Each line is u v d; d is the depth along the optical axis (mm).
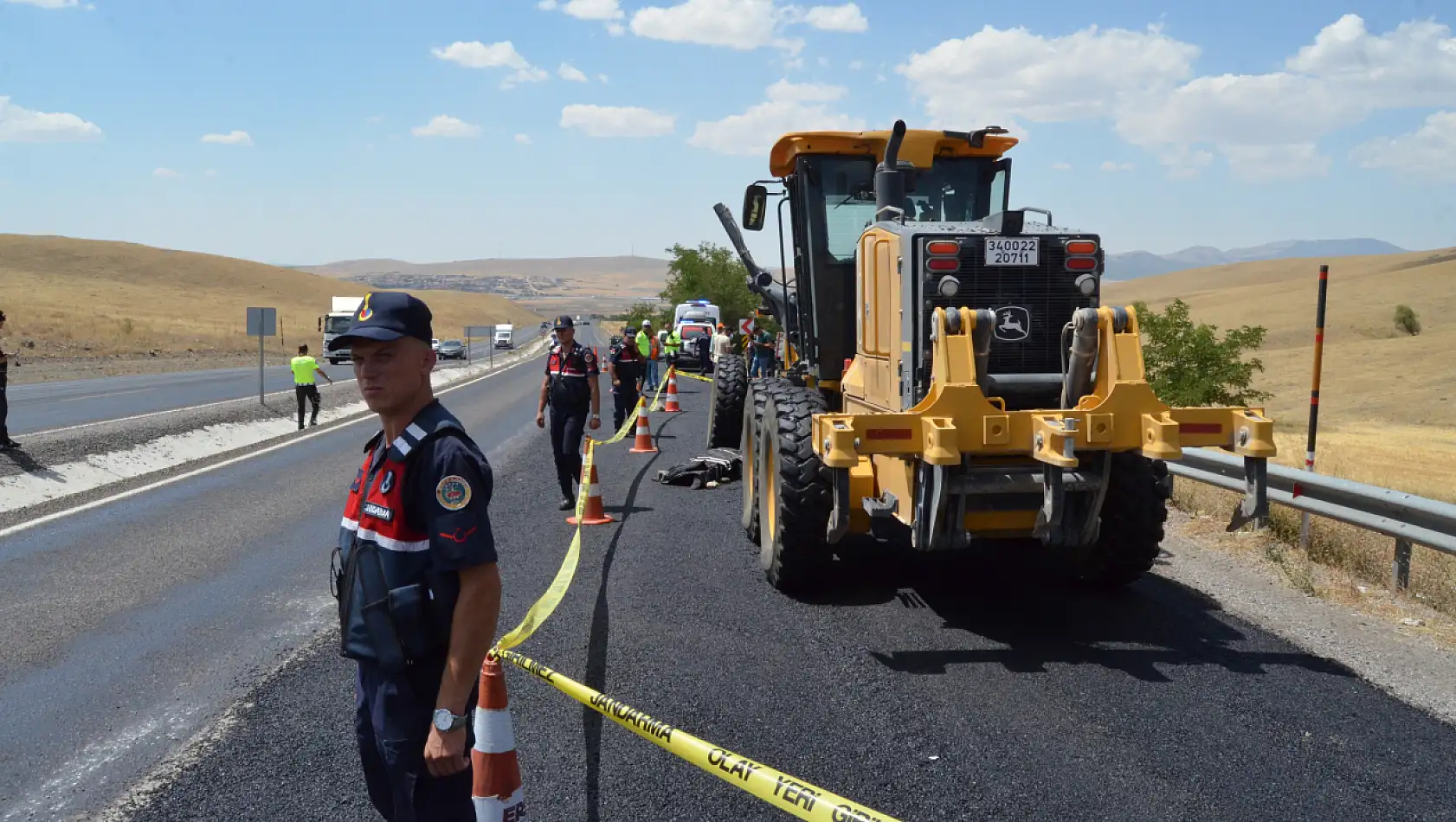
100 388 28688
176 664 5609
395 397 2721
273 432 18109
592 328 116625
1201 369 16203
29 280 108250
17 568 7789
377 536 2652
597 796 3941
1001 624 6160
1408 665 5348
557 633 6012
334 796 3998
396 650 2604
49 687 5266
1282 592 6773
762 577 7336
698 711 4777
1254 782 4020
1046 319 6219
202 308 103688
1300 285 116938
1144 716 4691
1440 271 103000
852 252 8344
